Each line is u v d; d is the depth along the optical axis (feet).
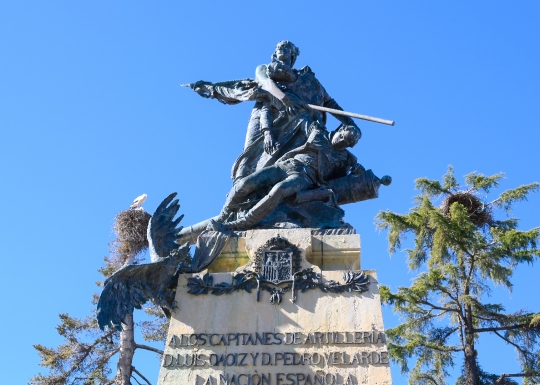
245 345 19.42
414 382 43.57
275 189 22.44
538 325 44.06
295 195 22.91
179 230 21.90
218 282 20.68
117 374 42.73
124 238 50.34
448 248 46.29
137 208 51.85
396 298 45.47
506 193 49.65
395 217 48.73
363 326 19.48
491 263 45.06
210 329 19.79
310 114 25.59
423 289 44.88
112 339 47.24
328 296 20.12
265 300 20.18
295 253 20.98
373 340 19.19
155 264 20.30
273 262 20.79
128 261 50.14
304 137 25.05
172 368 19.15
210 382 18.84
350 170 25.04
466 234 45.52
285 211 22.80
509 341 44.57
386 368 18.71
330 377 18.67
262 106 25.76
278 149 24.54
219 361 19.17
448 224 45.62
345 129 24.35
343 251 21.33
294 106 25.32
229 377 18.88
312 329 19.52
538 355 43.68
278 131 25.26
